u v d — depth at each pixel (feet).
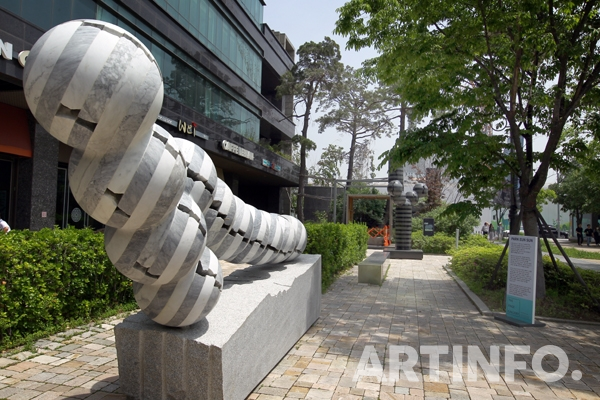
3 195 38.88
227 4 70.49
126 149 8.53
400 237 61.87
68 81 7.54
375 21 29.81
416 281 37.88
